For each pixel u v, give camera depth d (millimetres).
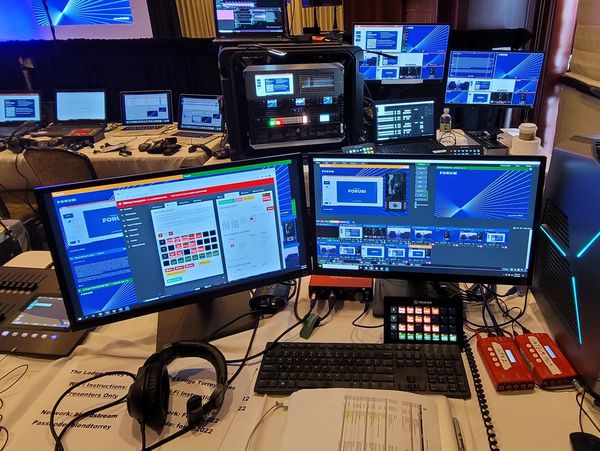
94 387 992
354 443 796
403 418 843
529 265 1076
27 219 2758
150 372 882
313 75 1826
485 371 981
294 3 4367
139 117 3697
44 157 2582
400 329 1070
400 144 2229
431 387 935
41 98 3682
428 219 1092
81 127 3479
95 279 1019
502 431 832
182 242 1063
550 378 911
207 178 1038
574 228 929
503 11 3334
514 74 2512
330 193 1111
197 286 1106
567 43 3137
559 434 821
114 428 887
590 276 859
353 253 1157
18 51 4578
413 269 1143
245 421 888
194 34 4684
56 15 4598
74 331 1034
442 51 2809
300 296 1283
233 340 1111
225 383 929
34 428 894
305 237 1158
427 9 3787
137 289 1060
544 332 1079
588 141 970
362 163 1071
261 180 1078
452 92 2652
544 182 1017
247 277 1141
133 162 2938
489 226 1067
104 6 4562
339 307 1230
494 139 2439
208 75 4590
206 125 3410
